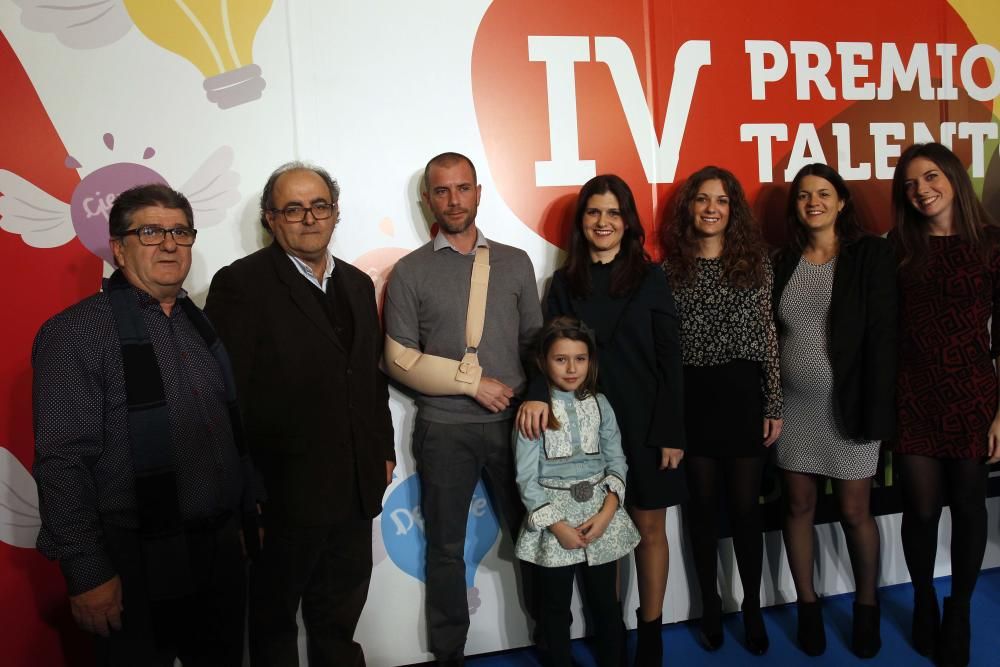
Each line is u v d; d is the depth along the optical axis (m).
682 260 2.22
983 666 2.15
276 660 1.95
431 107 2.32
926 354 2.11
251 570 1.99
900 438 2.15
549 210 2.43
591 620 2.50
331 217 1.88
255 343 1.79
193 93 2.17
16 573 2.11
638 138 2.48
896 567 2.74
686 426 2.20
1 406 2.09
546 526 1.94
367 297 2.04
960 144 2.75
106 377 1.40
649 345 2.08
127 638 1.45
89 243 2.13
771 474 2.58
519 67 2.38
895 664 2.21
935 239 2.12
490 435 2.14
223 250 2.22
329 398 1.85
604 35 2.44
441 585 2.20
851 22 2.62
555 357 1.99
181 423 1.46
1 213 2.07
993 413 2.08
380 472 2.03
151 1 2.13
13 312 2.10
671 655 2.32
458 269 2.13
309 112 2.24
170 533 1.43
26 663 2.12
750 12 2.54
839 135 2.63
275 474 1.83
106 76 2.12
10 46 2.06
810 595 2.30
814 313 2.21
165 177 2.17
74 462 1.34
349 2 2.25
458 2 2.32
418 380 2.07
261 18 2.20
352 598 2.08
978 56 2.74
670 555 2.54
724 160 2.54
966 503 2.13
